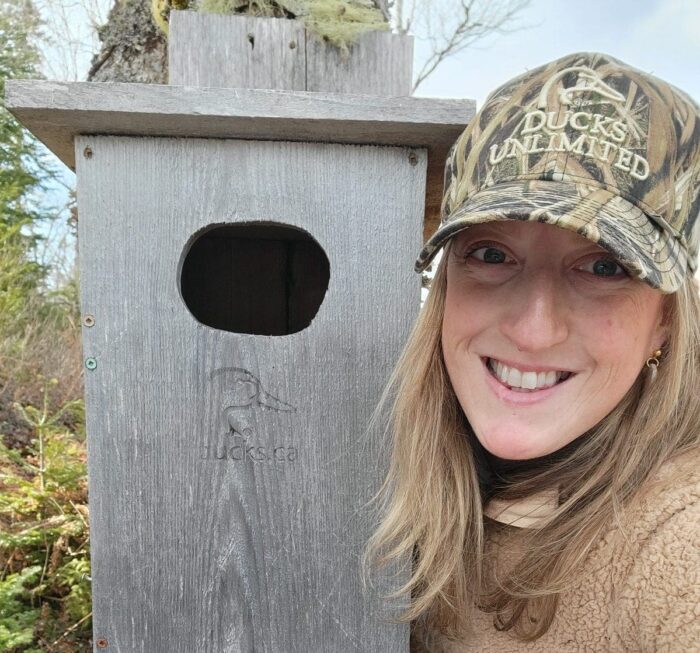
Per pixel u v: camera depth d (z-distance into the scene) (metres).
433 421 0.85
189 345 0.87
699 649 0.61
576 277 0.67
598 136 0.63
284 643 0.91
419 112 0.79
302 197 0.87
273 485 0.89
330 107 0.79
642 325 0.68
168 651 0.89
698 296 0.75
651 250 0.62
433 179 1.04
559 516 0.77
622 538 0.71
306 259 1.26
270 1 0.99
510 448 0.72
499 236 0.69
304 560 0.90
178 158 0.85
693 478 0.69
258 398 0.88
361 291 0.88
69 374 3.19
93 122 0.80
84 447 2.34
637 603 0.68
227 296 1.25
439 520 0.85
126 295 0.86
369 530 0.90
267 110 0.78
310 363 0.88
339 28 0.94
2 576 1.67
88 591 1.68
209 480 0.88
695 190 0.65
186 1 1.10
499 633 0.83
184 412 0.88
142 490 0.88
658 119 0.63
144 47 1.70
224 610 0.90
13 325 3.33
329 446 0.89
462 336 0.75
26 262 4.03
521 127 0.66
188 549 0.89
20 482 1.93
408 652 0.91
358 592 0.91
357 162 0.87
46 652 1.59
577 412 0.70
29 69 4.96
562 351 0.69
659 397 0.73
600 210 0.61
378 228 0.88
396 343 0.89
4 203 3.98
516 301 0.69
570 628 0.76
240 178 0.86
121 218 0.85
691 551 0.64
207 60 0.93
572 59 0.68
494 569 0.85
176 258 0.86
